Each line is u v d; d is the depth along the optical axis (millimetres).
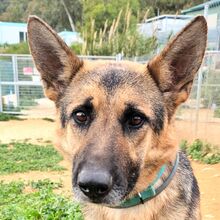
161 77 396
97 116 368
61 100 408
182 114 1393
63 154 404
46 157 1371
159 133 380
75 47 2729
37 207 675
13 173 1151
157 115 381
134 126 370
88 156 339
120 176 341
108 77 386
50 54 418
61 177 1086
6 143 1624
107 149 343
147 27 2756
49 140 1688
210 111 1257
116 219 392
